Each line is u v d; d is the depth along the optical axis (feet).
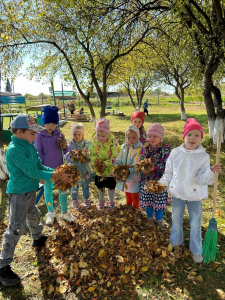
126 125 50.85
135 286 7.95
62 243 10.19
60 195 11.80
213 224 8.43
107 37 27.14
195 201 8.78
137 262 8.72
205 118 56.54
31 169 8.02
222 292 7.66
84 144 12.85
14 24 26.81
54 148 11.67
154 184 9.24
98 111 85.40
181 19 25.49
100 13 25.63
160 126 10.43
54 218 12.23
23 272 8.89
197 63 29.66
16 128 7.93
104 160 11.98
